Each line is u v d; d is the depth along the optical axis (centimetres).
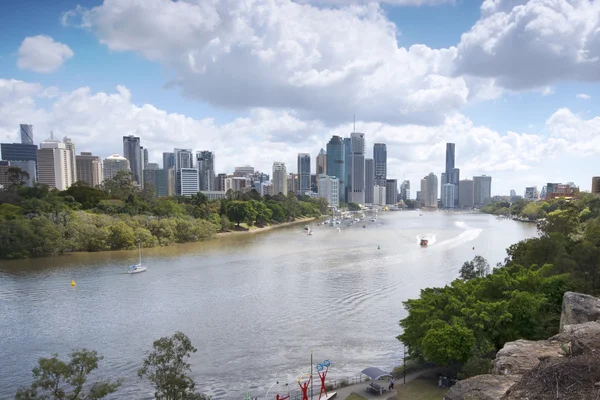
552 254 10206
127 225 19800
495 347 6250
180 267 14738
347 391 6003
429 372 6569
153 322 8981
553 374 2805
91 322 8981
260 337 8156
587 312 5175
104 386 4456
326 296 10919
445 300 6969
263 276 13250
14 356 7350
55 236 17250
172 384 4244
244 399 5884
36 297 10850
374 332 8431
